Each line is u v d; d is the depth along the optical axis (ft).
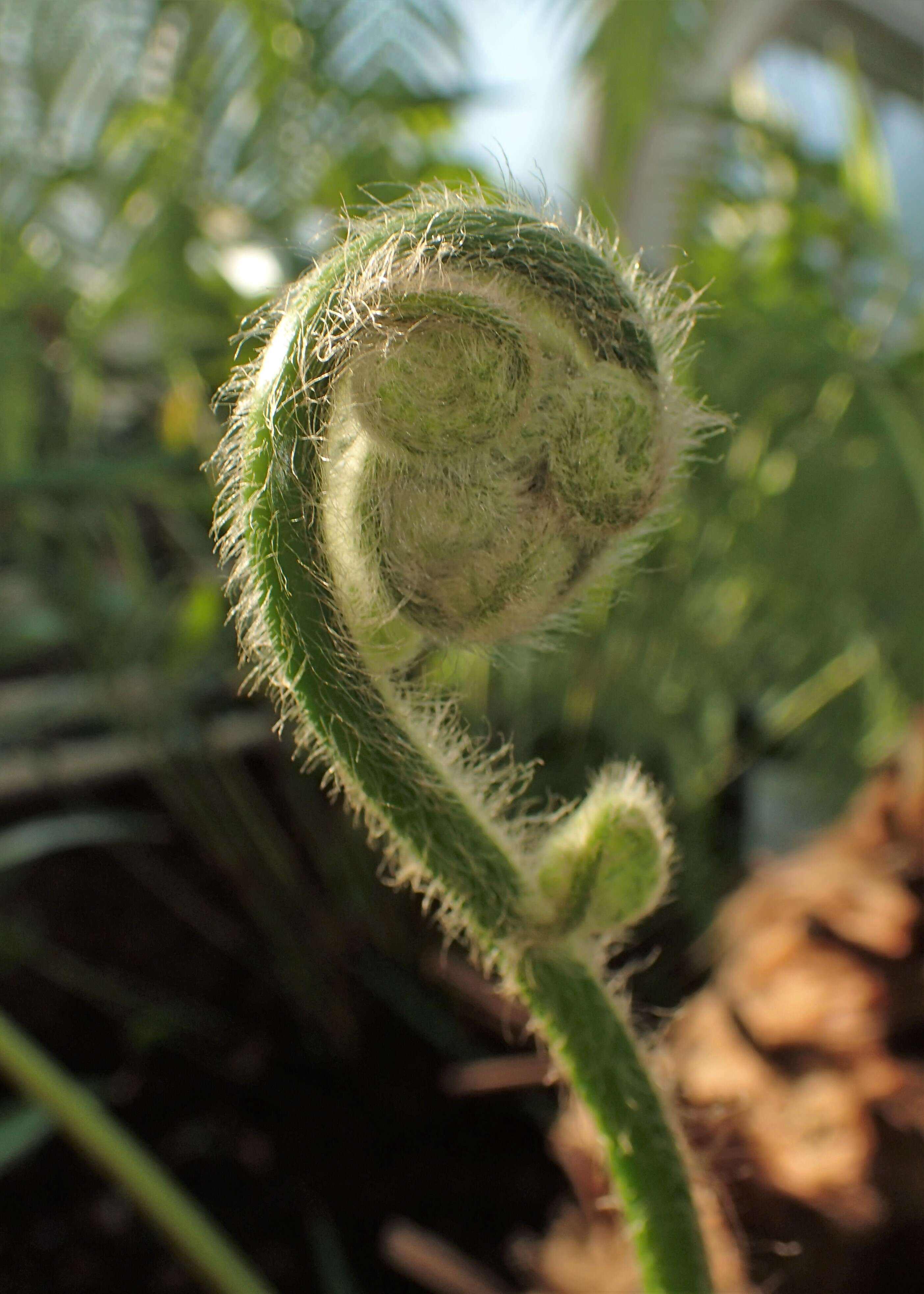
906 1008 0.65
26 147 1.29
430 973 1.49
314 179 1.39
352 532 0.37
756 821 1.66
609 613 1.33
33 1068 0.71
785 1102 0.63
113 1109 1.42
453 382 0.36
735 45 1.60
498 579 0.37
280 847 1.62
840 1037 0.65
